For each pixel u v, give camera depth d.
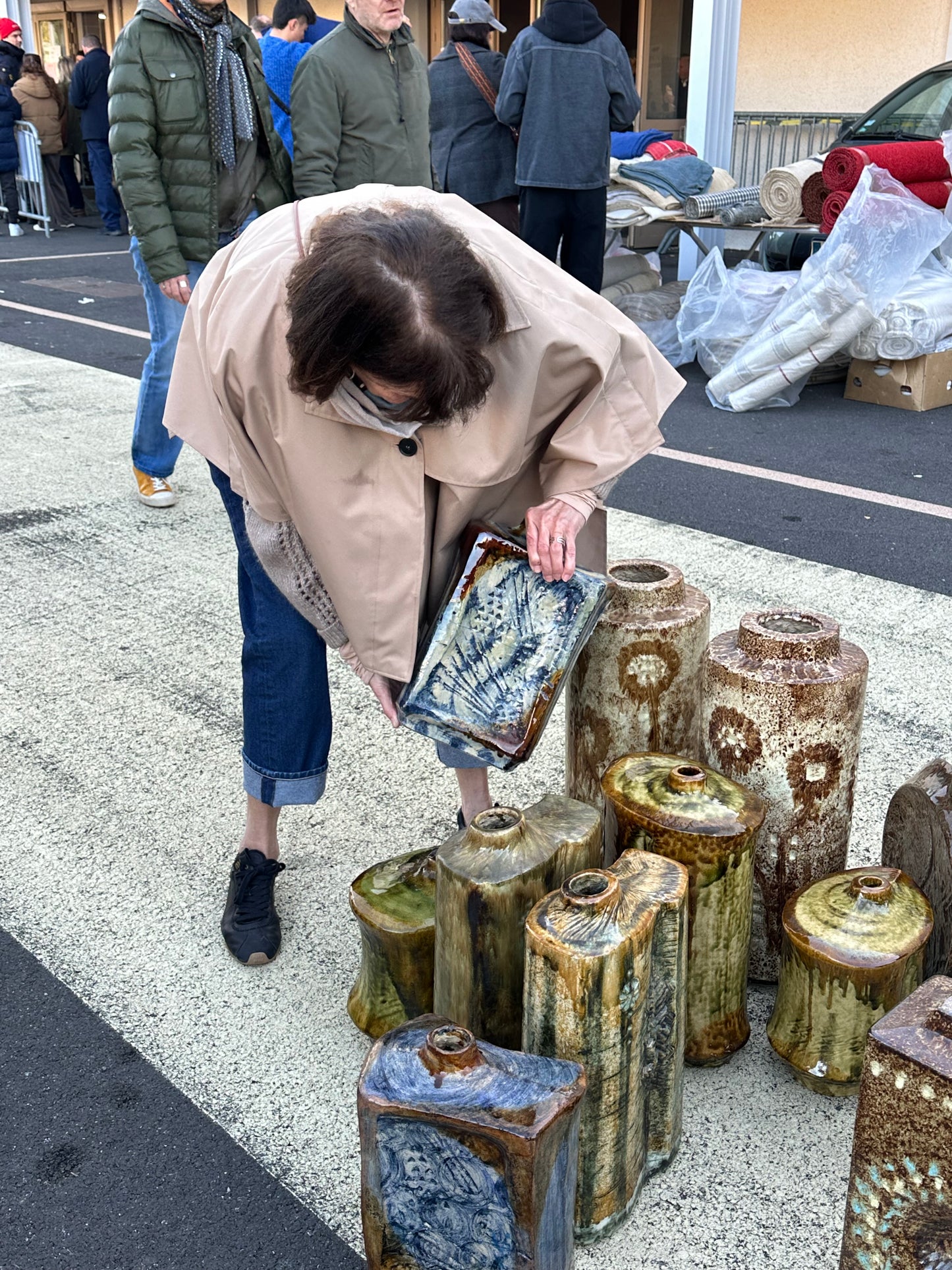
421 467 1.72
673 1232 1.68
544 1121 1.37
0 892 2.45
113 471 5.14
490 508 1.93
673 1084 1.71
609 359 1.74
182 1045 2.04
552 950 1.50
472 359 1.39
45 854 2.57
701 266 6.72
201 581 4.01
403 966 1.89
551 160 6.11
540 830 1.74
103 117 13.15
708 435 5.70
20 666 3.41
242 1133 1.87
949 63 7.98
